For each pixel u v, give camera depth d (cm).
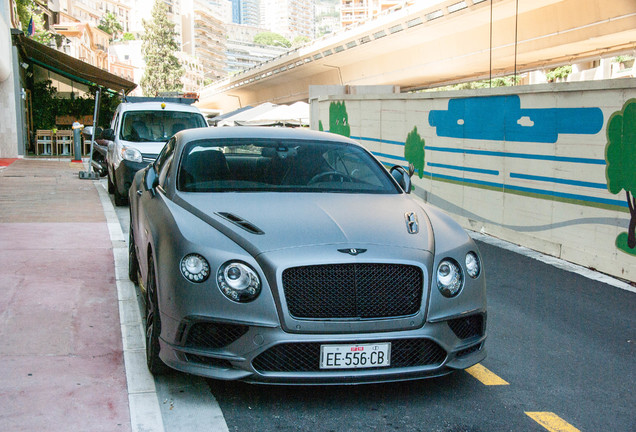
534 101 830
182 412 348
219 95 9756
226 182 449
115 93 2969
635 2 2898
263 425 337
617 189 699
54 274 609
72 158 2342
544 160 818
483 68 4500
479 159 960
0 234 781
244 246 350
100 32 10800
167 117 1194
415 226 395
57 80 2877
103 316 498
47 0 7894
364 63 5469
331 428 336
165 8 11462
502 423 350
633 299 618
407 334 347
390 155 1259
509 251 832
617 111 695
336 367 339
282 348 337
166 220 392
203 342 344
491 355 460
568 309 580
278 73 6644
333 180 469
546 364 445
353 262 346
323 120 1656
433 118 1088
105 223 888
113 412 340
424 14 3931
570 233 775
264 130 529
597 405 380
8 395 353
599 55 3741
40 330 460
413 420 349
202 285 341
